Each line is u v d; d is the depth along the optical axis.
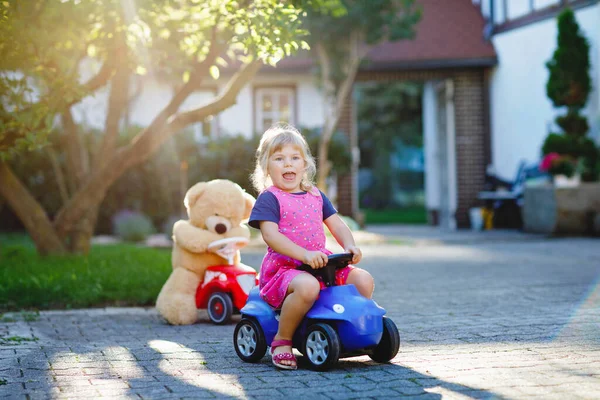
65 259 8.37
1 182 8.70
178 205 16.23
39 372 3.73
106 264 8.17
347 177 17.36
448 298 6.50
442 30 17.97
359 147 34.09
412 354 4.06
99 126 15.80
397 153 35.09
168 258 8.91
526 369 3.61
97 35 7.56
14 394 3.27
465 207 17.61
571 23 14.23
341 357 3.80
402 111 30.12
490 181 17.11
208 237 5.59
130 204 16.25
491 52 17.30
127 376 3.63
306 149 4.05
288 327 3.77
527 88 16.09
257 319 3.94
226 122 17.64
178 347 4.46
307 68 16.91
